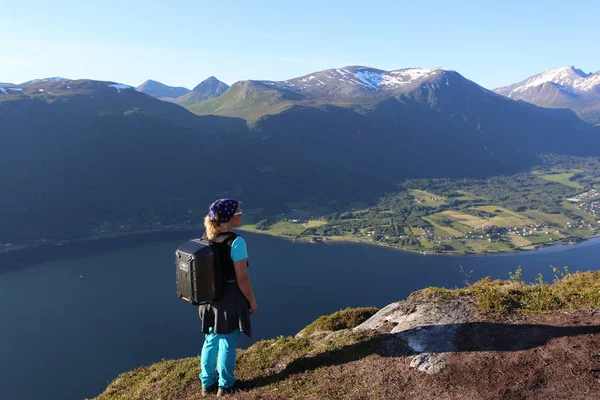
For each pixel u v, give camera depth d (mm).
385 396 4656
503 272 90750
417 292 7539
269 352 6898
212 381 5762
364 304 72375
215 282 5070
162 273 92375
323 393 4965
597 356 4520
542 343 4965
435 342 5500
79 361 52688
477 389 4445
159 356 54250
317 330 9633
